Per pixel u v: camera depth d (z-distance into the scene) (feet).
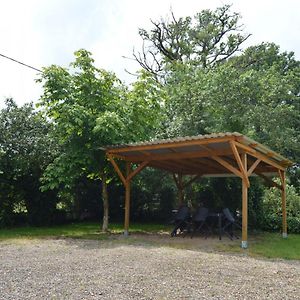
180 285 15.23
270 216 41.93
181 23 79.71
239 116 55.62
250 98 59.93
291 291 14.67
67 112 33.94
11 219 41.65
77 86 36.96
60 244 27.94
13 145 39.45
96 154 37.42
